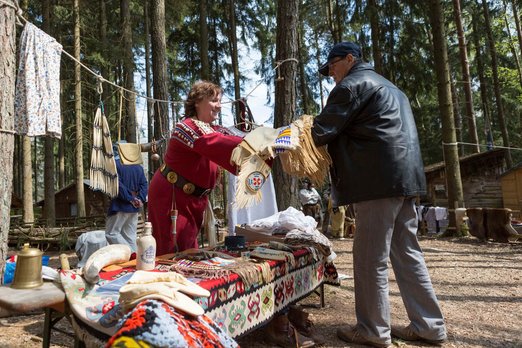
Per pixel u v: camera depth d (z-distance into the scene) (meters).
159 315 1.37
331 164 2.73
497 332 3.03
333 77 3.07
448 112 10.39
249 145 2.44
